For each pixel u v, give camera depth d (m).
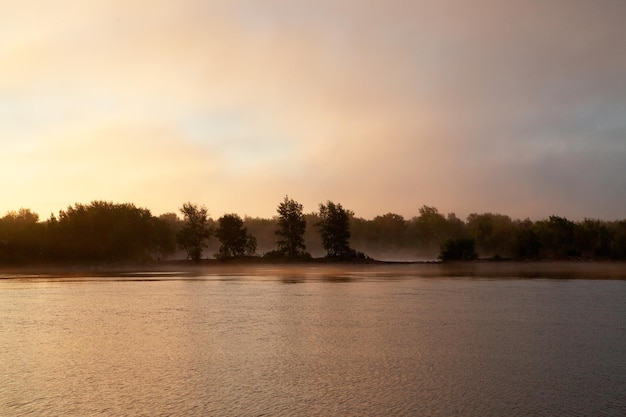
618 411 11.34
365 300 34.31
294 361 16.33
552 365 15.59
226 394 12.80
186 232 103.88
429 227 181.00
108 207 112.19
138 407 11.85
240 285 49.25
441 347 18.34
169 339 20.23
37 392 13.10
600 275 59.22
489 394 12.62
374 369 15.23
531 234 101.81
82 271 84.56
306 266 91.94
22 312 29.03
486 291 40.16
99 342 19.70
